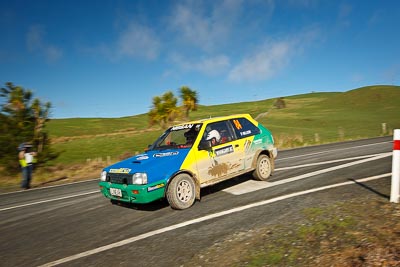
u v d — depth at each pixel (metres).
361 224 3.78
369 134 29.72
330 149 13.80
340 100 88.69
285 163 10.16
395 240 3.22
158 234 4.30
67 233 4.82
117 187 5.41
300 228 3.91
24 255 4.07
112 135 48.84
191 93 30.16
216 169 6.10
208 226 4.41
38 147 15.02
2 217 6.37
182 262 3.37
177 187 5.38
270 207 5.00
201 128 6.18
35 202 7.70
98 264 3.55
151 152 6.25
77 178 12.48
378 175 6.57
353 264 2.88
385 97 79.44
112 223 5.08
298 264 3.02
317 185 6.20
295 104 104.75
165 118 29.95
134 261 3.53
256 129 7.29
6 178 13.76
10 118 14.45
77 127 67.12
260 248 3.47
